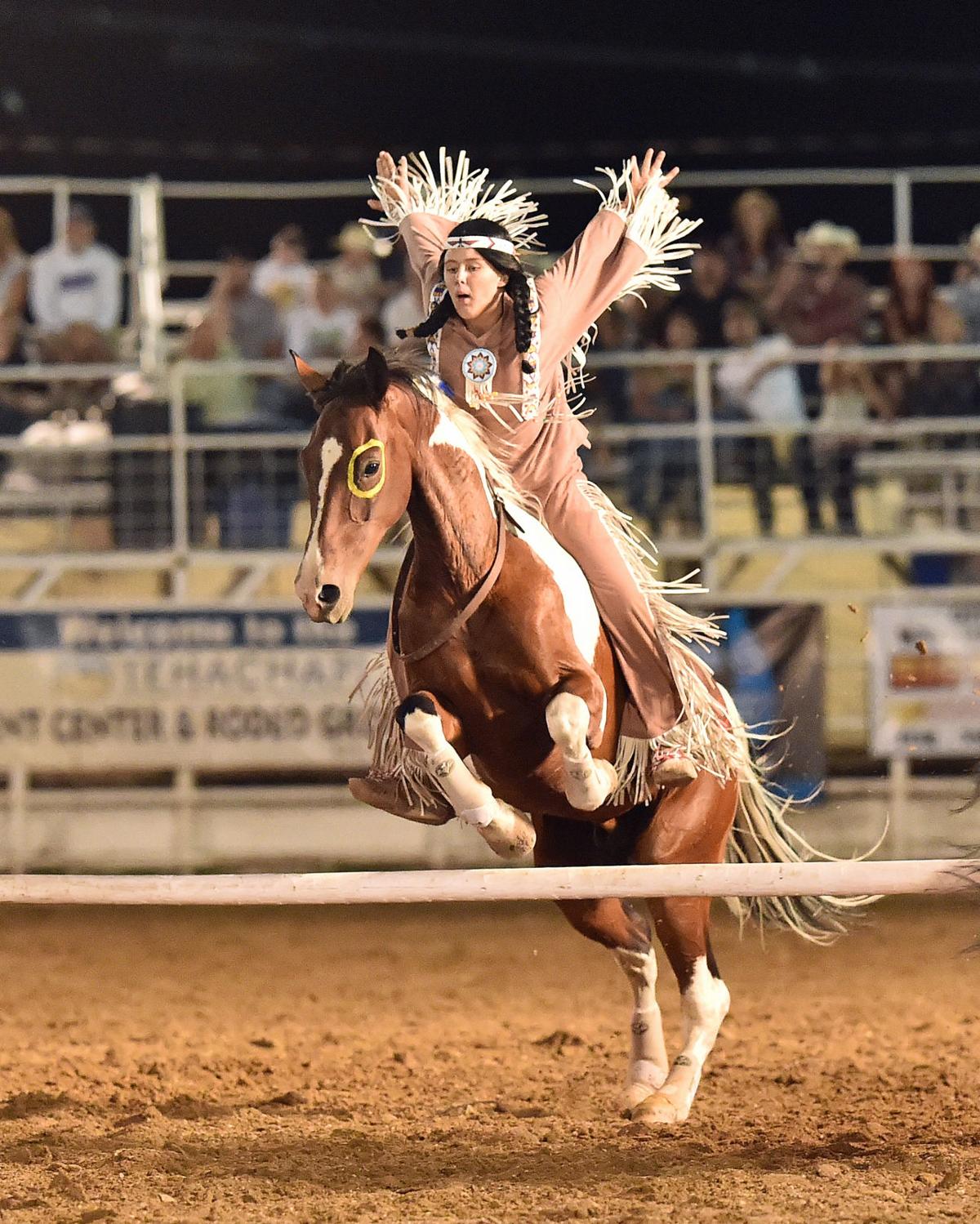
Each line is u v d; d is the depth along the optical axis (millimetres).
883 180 23969
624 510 22844
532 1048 13062
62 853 22234
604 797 8859
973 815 22344
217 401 23188
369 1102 10906
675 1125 9930
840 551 22656
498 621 8805
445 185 10000
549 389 9516
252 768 22250
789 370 23016
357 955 18672
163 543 23047
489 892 8492
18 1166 9086
